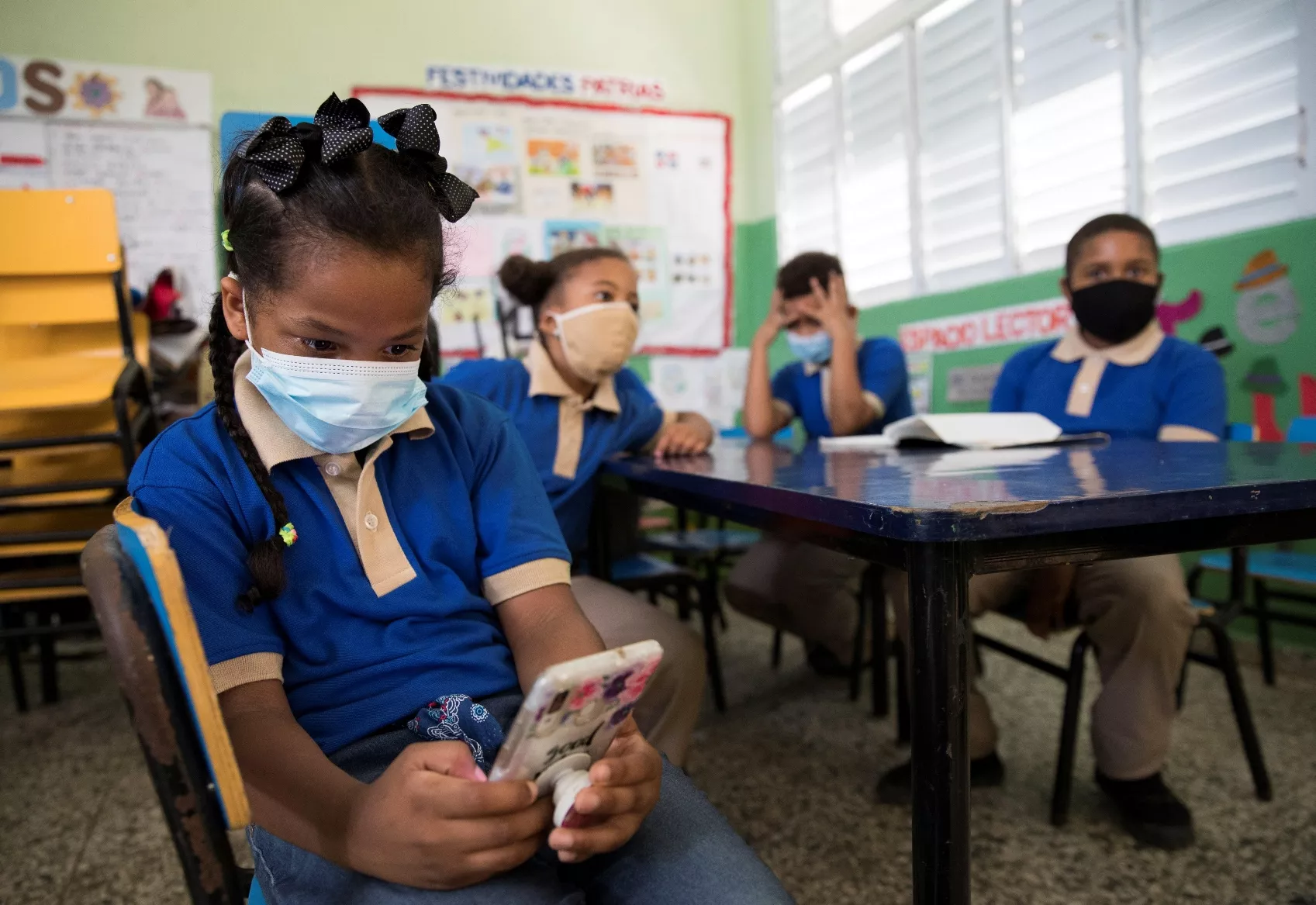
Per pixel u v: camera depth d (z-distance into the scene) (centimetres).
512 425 88
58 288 201
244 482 67
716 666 204
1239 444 136
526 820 52
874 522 71
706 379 411
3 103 310
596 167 387
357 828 53
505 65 371
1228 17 226
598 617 128
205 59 331
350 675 67
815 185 381
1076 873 126
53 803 165
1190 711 187
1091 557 75
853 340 217
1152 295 175
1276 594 202
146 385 211
